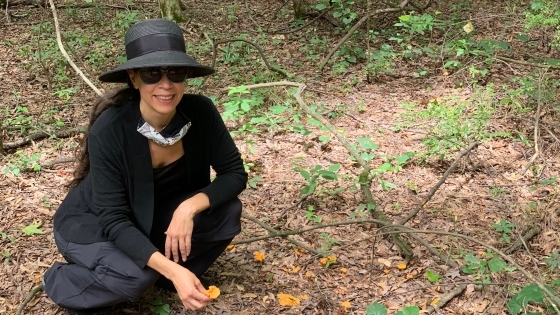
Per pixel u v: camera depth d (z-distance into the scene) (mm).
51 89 6082
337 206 3781
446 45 6598
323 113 5254
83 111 5574
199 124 2572
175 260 2484
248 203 3848
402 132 4840
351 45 7215
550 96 5105
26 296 2908
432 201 3793
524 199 3775
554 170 4125
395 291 2910
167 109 2316
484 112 4730
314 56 6902
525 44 6727
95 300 2529
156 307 2773
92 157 2438
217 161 2678
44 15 9266
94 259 2471
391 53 6449
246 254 3246
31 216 3684
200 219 2643
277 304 2834
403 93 5770
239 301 2855
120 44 7652
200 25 8414
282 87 5801
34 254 3264
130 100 2475
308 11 8656
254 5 9539
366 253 3256
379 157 4426
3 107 5676
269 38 7793
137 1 9883
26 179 4207
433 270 3064
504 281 2926
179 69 2258
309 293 2916
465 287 2881
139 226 2527
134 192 2502
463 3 8289
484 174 4125
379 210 3527
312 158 4473
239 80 6164
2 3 9742
